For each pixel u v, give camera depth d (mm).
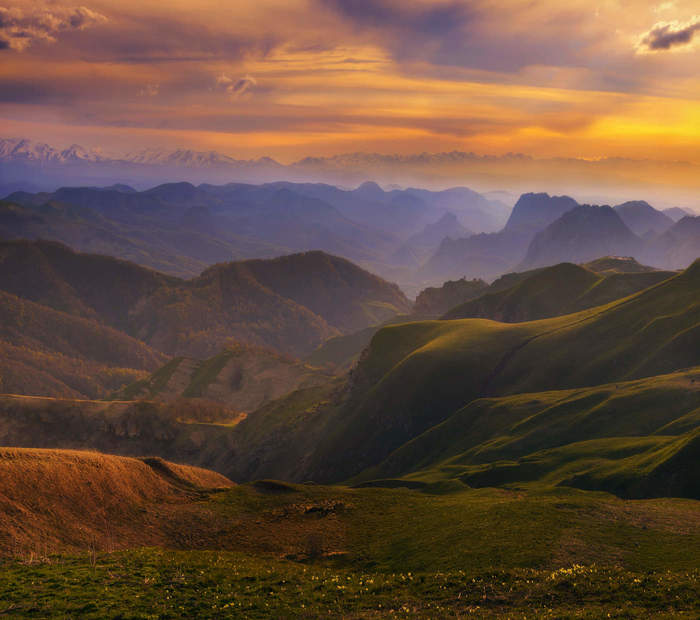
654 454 96688
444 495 94000
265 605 37969
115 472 73375
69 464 68625
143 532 62688
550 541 50719
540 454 118125
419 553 54375
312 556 58906
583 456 110375
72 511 60844
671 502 68375
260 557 57562
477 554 50094
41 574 41000
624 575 40781
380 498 80312
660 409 126188
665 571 42125
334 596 40812
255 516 72250
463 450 149125
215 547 61656
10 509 55656
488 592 40000
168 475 83000
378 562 54625
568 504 63875
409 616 35625
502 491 89062
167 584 41219
